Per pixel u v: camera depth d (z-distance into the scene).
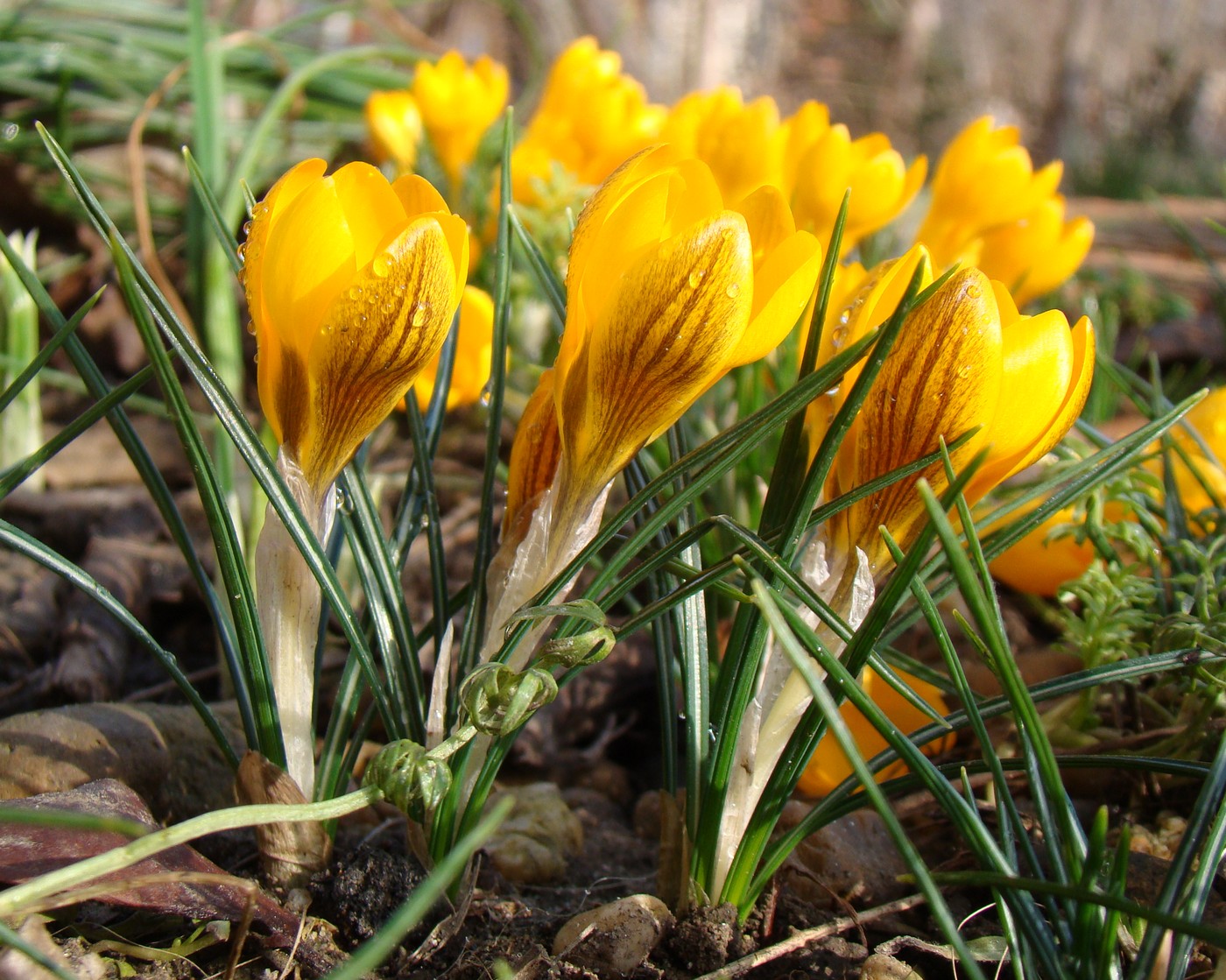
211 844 0.23
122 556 0.34
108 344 0.51
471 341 0.31
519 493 0.21
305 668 0.21
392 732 0.21
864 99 2.20
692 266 0.18
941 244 0.36
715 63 1.76
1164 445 0.27
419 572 0.34
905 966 0.21
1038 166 2.11
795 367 0.34
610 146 0.46
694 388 0.19
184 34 0.75
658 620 0.22
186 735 0.24
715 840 0.21
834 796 0.21
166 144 0.64
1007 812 0.19
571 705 0.30
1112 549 0.26
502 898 0.23
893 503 0.20
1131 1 2.35
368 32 1.25
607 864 0.25
